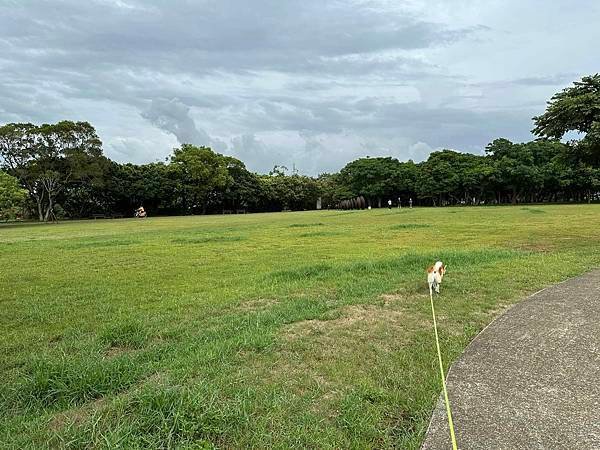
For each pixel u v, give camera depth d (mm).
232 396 3352
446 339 4672
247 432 2895
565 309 5492
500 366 3875
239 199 68812
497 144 60531
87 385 3744
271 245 15086
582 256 9719
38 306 6992
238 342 4602
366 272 8602
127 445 2684
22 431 3059
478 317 5430
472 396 3352
